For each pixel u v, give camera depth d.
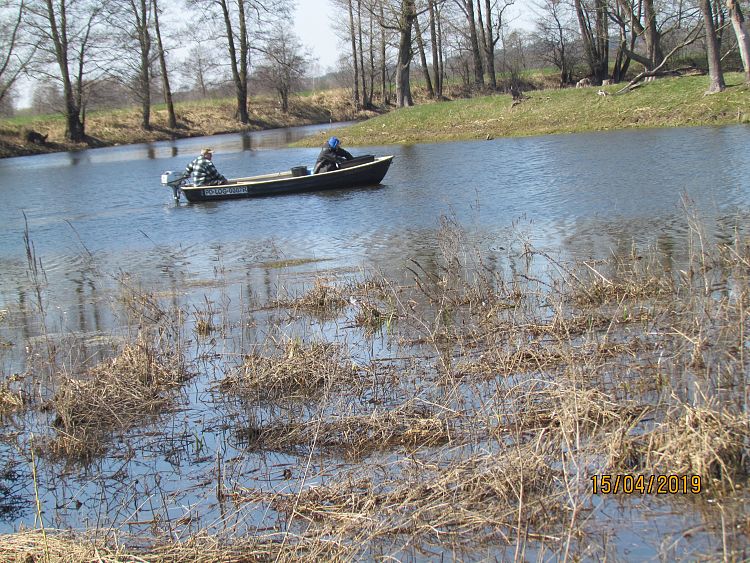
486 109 35.25
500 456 5.45
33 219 19.86
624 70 44.59
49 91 53.53
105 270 13.56
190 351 8.98
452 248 11.53
